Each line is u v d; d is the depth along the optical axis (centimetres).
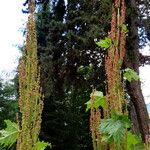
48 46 2209
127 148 351
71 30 2080
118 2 369
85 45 2031
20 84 349
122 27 362
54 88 2228
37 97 348
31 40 353
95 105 363
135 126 1772
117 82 353
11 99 3022
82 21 2066
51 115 2852
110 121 339
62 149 2908
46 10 2367
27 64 350
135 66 2038
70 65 2162
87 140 3014
